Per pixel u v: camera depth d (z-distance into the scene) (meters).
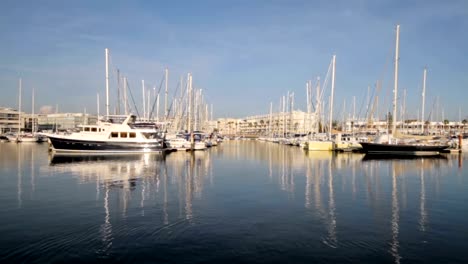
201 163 39.19
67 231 13.13
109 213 15.77
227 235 12.81
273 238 12.52
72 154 48.62
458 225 14.21
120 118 53.50
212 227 13.76
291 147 80.12
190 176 28.08
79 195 19.81
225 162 40.72
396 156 50.09
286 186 23.42
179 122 76.12
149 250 11.31
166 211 16.20
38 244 11.77
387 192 21.30
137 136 50.69
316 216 15.48
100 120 53.16
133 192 20.83
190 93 72.81
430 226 14.04
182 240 12.25
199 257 10.78
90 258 10.66
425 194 20.66
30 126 162.12
